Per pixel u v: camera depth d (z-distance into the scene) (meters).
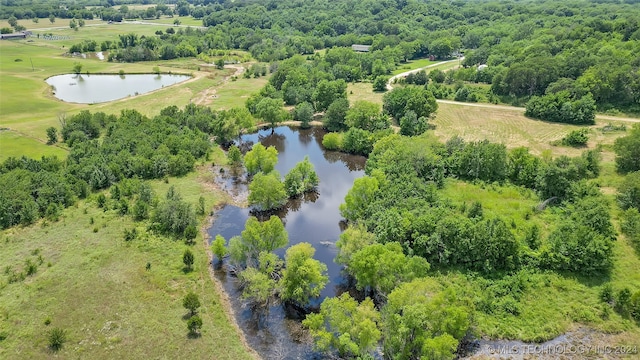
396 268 60.50
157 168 103.19
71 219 83.94
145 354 53.31
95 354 53.22
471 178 97.81
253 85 190.38
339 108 136.75
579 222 73.31
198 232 82.06
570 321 58.09
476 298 60.88
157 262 71.50
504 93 158.00
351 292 67.25
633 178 82.69
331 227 87.25
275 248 71.31
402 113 138.75
